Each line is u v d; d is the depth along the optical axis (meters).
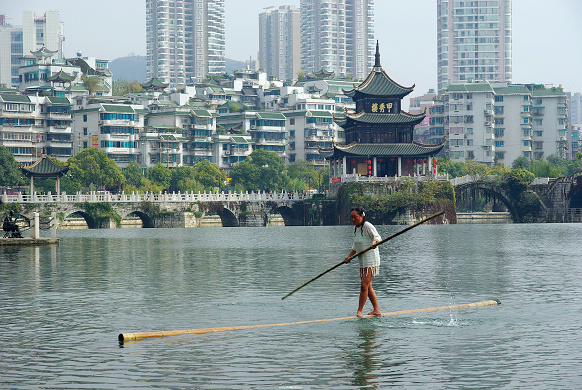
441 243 108.25
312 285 49.62
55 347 28.80
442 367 25.41
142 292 46.41
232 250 94.25
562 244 104.44
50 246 102.88
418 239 121.94
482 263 69.50
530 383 23.36
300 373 24.62
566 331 31.72
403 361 26.27
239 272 60.84
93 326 33.53
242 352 27.73
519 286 49.28
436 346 28.72
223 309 38.66
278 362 26.16
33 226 111.25
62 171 196.62
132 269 64.12
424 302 41.34
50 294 45.47
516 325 33.25
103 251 91.44
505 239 120.94
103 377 24.14
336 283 50.88
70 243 113.75
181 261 74.00
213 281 53.22
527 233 146.38
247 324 34.00
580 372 24.64
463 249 92.62
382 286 49.38
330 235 146.38
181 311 38.03
